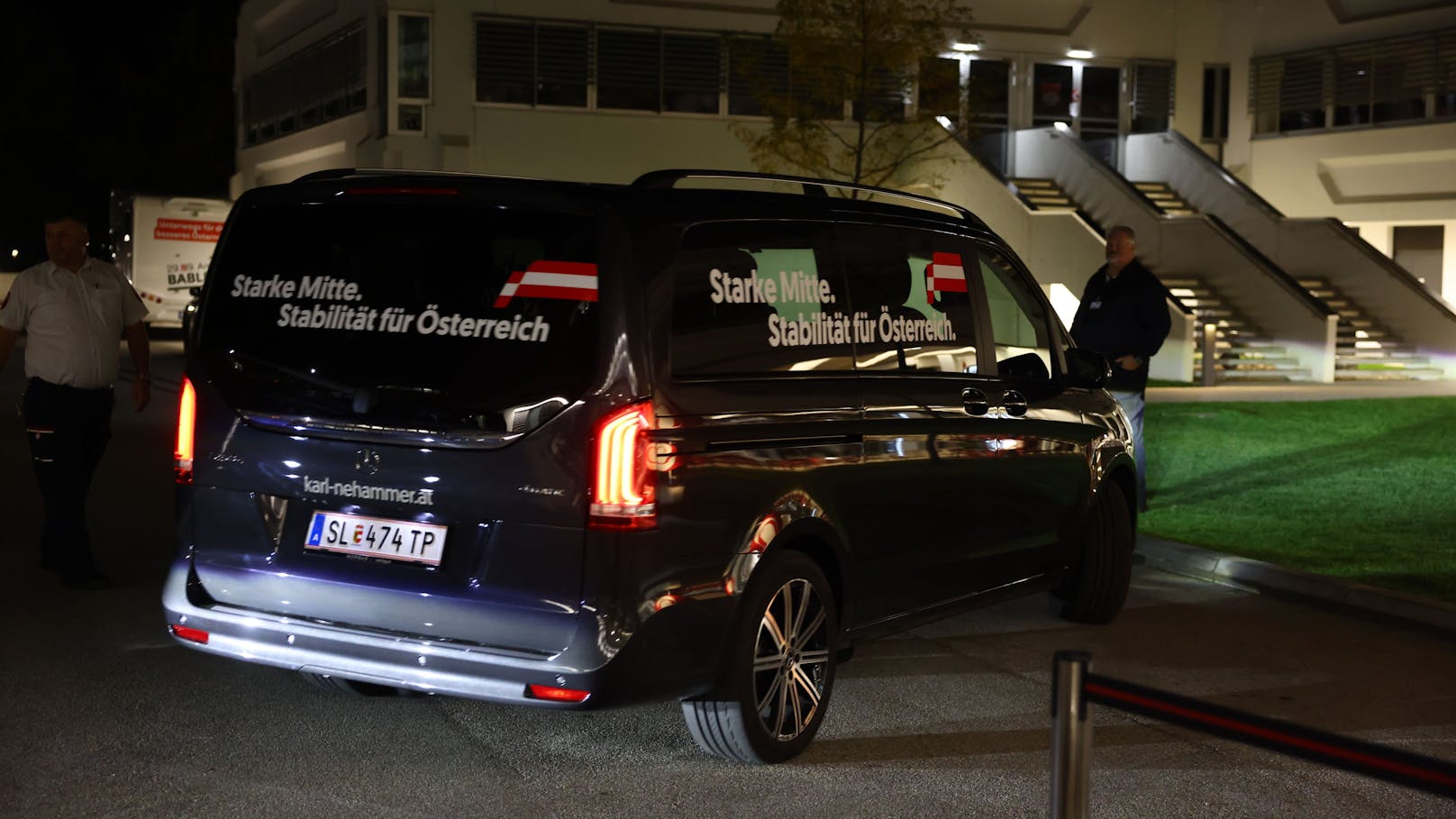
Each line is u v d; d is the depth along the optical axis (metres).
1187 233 26.53
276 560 4.93
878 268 5.76
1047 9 30.56
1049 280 26.36
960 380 6.16
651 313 4.62
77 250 7.46
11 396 18.58
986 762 5.24
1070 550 7.10
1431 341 24.84
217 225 34.19
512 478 4.56
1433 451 14.54
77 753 5.07
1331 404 19.08
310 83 33.34
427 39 26.84
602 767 5.09
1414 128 27.70
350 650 4.76
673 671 4.68
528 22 27.11
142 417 16.08
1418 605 7.59
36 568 8.05
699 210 4.93
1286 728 2.97
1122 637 7.26
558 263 4.62
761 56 23.16
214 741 5.25
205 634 5.02
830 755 5.29
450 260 4.76
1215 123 31.91
